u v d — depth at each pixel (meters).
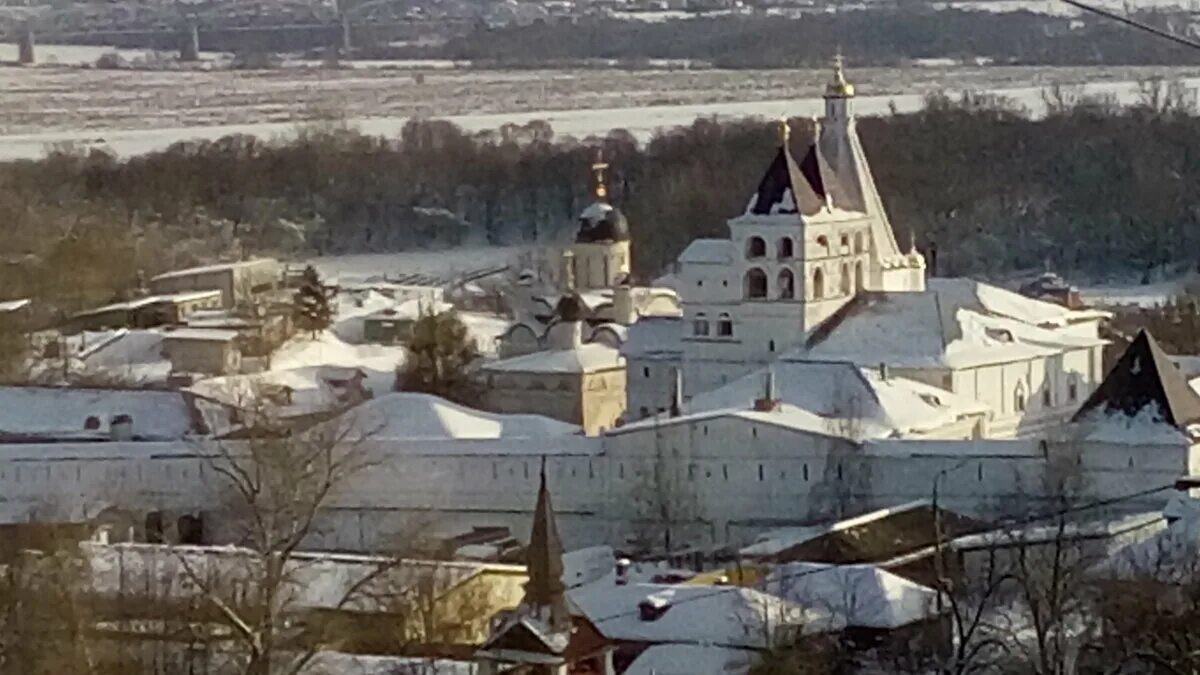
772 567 175.62
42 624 158.00
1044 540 171.38
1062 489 192.25
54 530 194.62
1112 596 157.00
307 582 160.00
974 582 169.38
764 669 153.62
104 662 155.25
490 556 197.75
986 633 156.62
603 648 136.88
